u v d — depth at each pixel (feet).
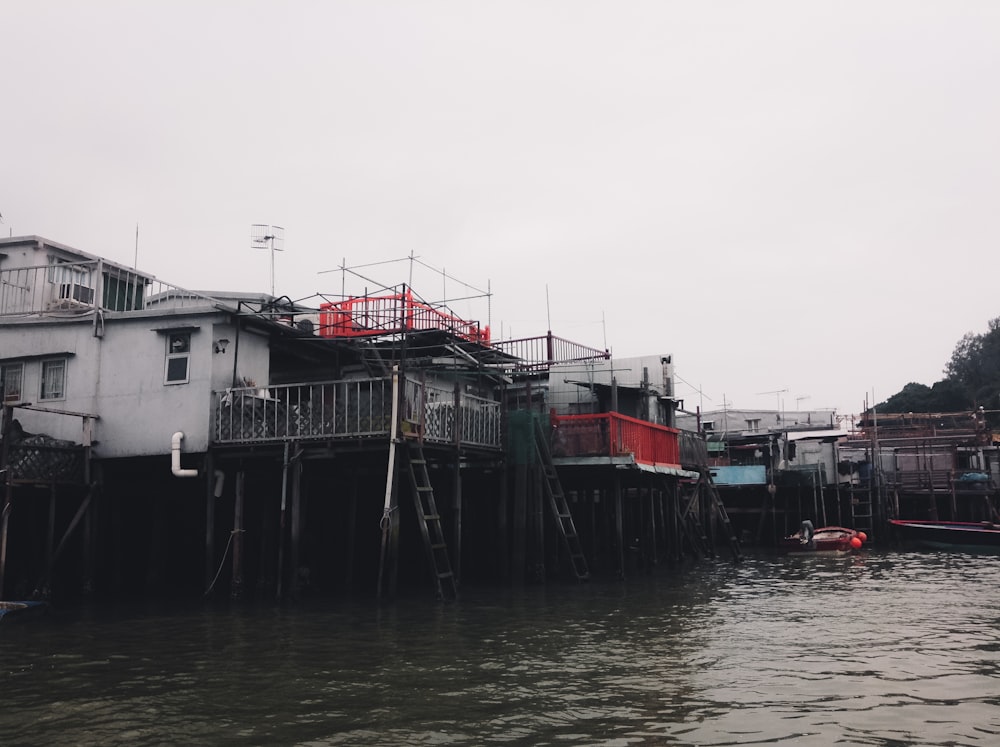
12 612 52.90
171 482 72.33
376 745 27.91
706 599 66.49
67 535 64.44
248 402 68.95
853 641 47.11
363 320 77.71
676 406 118.11
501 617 55.77
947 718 31.07
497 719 30.89
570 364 104.83
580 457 78.28
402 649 44.01
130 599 65.62
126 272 91.40
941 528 132.77
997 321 304.91
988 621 54.95
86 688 35.63
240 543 64.85
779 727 29.96
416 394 65.72
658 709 32.30
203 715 31.45
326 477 76.69
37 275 83.35
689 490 129.39
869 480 155.22
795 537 139.54
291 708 32.32
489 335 86.89
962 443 167.22
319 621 53.72
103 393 72.02
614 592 70.90
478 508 91.35
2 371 75.97
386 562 67.56
